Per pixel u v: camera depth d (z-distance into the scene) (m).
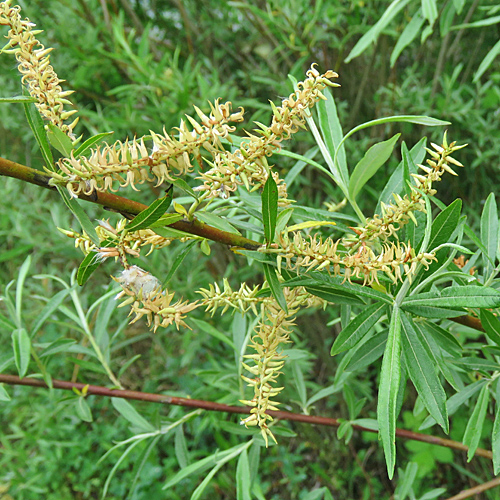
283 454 1.23
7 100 0.30
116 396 0.56
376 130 0.98
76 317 0.60
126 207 0.33
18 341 0.50
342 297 0.38
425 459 0.94
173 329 1.05
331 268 0.35
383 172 0.92
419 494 1.07
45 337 1.23
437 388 0.36
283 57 1.00
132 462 1.26
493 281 0.43
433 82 0.95
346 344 0.38
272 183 0.32
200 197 0.33
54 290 1.29
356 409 0.56
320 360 1.30
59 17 0.90
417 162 0.44
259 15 0.86
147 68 0.80
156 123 0.83
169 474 1.20
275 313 0.36
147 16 1.14
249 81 1.04
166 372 1.26
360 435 1.20
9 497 1.22
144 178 0.30
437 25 0.94
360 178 0.42
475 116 0.87
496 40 1.02
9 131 1.25
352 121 0.97
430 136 0.97
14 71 0.99
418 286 0.37
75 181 0.30
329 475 1.20
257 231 0.37
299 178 0.88
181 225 0.34
